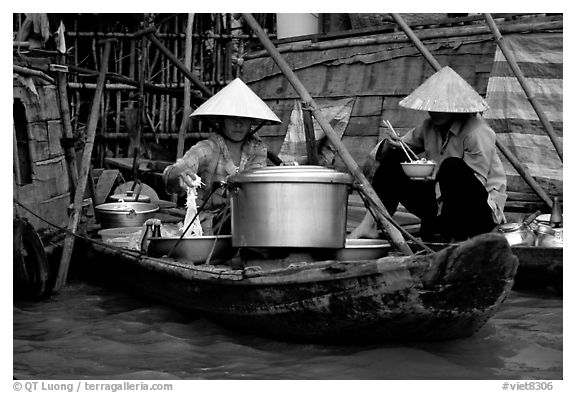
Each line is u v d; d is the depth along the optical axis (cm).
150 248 590
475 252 413
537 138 782
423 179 586
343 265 443
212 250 552
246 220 502
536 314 561
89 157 705
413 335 468
